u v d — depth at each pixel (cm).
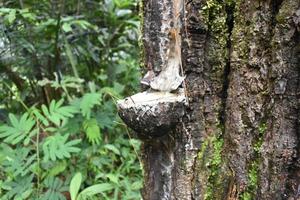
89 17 207
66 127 165
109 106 175
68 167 161
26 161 152
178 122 113
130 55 219
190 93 113
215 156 115
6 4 190
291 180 104
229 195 113
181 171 116
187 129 114
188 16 110
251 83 107
